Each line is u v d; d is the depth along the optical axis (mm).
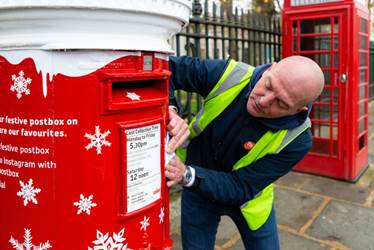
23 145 988
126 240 1070
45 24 929
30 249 1025
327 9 4020
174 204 3457
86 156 981
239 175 1686
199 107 3902
